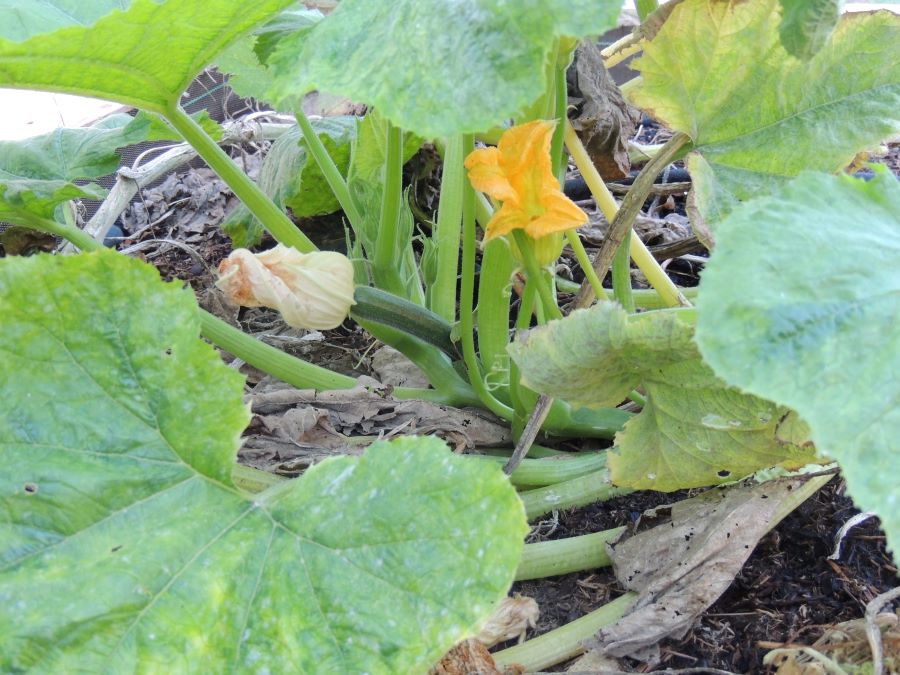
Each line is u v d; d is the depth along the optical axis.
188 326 0.52
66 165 0.84
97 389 0.51
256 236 0.97
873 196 0.48
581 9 0.45
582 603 0.64
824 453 0.40
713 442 0.57
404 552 0.48
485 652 0.56
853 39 0.61
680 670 0.55
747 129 0.65
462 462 0.49
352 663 0.46
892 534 0.40
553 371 0.54
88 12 0.72
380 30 0.50
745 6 0.60
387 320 0.72
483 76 0.46
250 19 0.57
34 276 0.50
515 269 0.67
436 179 1.04
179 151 1.07
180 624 0.47
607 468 0.63
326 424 0.72
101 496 0.50
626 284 0.66
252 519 0.51
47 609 0.46
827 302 0.43
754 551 0.64
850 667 0.54
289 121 1.20
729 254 0.43
